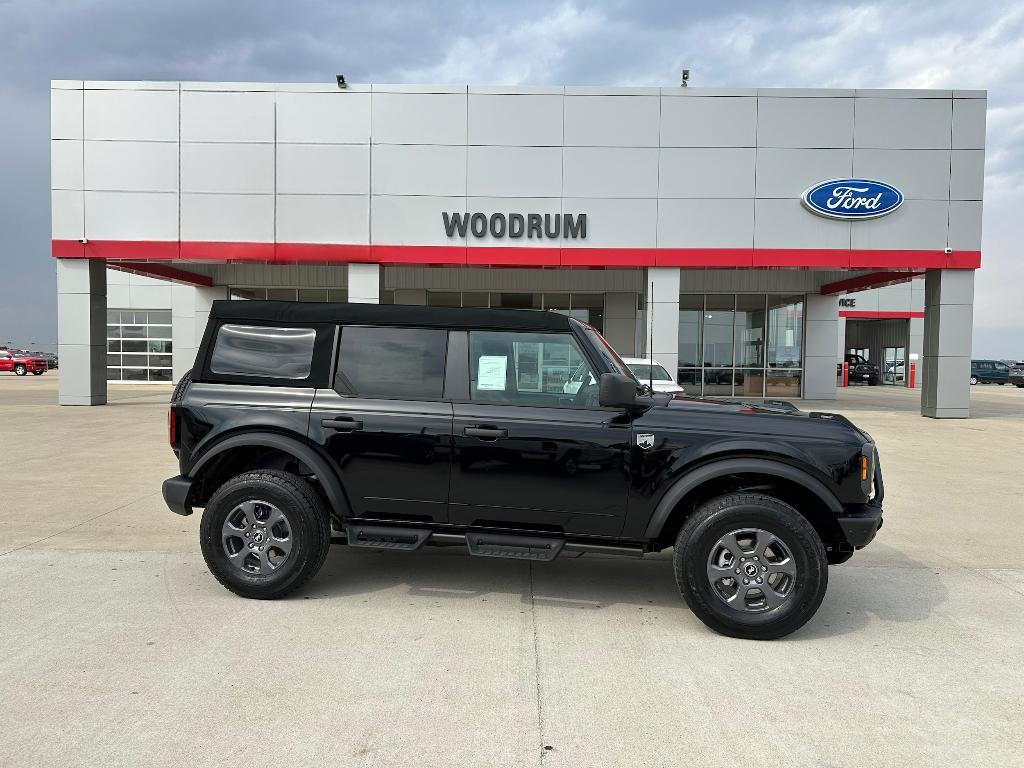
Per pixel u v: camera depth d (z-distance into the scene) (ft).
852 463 12.20
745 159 51.52
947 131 50.98
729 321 74.18
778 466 12.23
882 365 132.36
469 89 51.37
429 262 51.83
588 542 13.08
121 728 8.66
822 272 69.05
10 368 122.62
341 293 74.43
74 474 26.66
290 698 9.52
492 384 13.44
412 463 13.21
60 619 12.24
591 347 13.29
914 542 18.75
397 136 51.39
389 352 13.76
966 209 51.26
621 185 51.78
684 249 51.98
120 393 71.56
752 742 8.64
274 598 13.38
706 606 11.99
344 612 12.85
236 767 7.88
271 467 14.44
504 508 13.11
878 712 9.46
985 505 23.34
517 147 51.57
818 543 11.72
